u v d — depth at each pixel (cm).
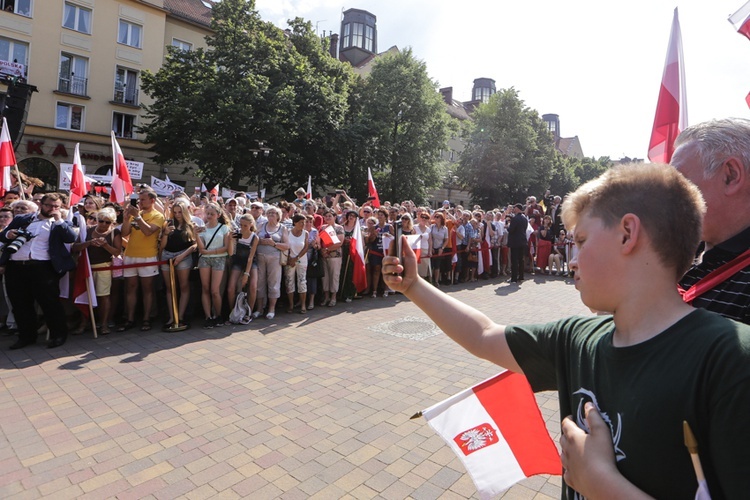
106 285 605
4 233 533
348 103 3181
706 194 119
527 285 1123
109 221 595
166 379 452
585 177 5831
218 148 2317
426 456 318
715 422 68
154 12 2945
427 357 536
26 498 267
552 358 113
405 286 139
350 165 2897
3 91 2181
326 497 271
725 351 70
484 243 1194
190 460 309
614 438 81
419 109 3222
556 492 282
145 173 2942
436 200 4838
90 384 437
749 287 107
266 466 303
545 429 149
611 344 91
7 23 2434
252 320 699
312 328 661
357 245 778
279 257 712
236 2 2566
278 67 2488
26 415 371
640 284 85
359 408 394
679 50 229
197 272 691
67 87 2659
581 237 94
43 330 608
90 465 302
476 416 158
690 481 71
